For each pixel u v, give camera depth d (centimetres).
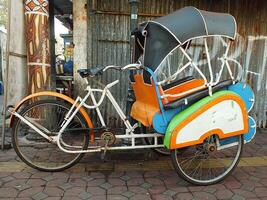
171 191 368
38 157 449
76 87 598
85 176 401
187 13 355
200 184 382
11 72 570
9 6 479
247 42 639
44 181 384
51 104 406
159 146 398
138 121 415
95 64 604
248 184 390
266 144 554
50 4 625
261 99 664
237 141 402
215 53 632
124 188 372
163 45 357
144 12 601
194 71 629
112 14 592
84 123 402
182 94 378
